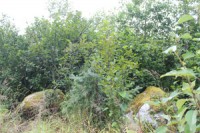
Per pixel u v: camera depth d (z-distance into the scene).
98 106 3.73
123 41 5.08
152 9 7.82
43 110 4.34
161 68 5.23
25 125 4.15
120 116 3.51
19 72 6.08
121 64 4.09
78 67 5.40
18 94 5.72
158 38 6.84
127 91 3.78
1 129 3.92
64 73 5.23
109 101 3.56
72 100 4.00
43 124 3.85
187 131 1.29
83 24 6.05
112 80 3.67
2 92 5.50
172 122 1.56
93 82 3.87
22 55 5.93
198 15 1.82
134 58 4.64
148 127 2.84
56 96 4.73
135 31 7.57
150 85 4.85
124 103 3.64
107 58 4.02
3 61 6.14
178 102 1.39
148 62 5.20
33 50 5.75
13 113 4.49
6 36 6.39
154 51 5.37
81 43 5.21
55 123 3.98
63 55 5.74
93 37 5.93
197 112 1.31
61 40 5.85
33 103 4.58
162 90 4.31
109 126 3.48
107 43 4.09
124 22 7.68
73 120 3.89
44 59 5.80
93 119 3.77
